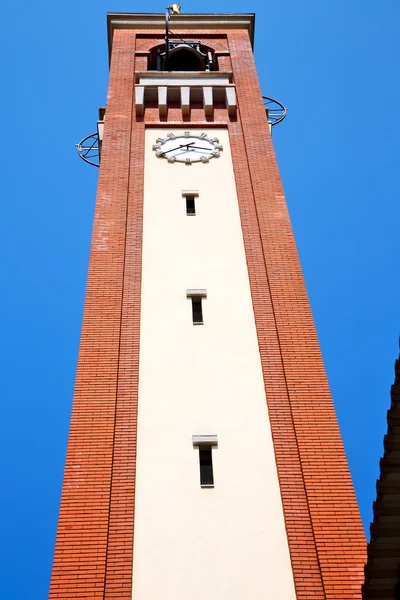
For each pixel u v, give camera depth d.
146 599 21.75
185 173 37.44
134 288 30.92
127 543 22.92
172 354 28.44
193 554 22.75
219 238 33.59
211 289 31.08
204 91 42.72
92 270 31.59
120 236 33.25
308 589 22.05
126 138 39.50
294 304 30.45
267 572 22.45
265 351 28.61
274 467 25.02
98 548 22.73
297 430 25.95
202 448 25.50
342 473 24.81
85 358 28.05
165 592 21.94
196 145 39.31
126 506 23.78
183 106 41.91
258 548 22.95
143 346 28.67
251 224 34.22
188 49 49.22
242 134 40.34
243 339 29.14
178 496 24.11
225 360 28.33
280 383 27.52
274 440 25.70
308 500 24.03
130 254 32.44
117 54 48.06
